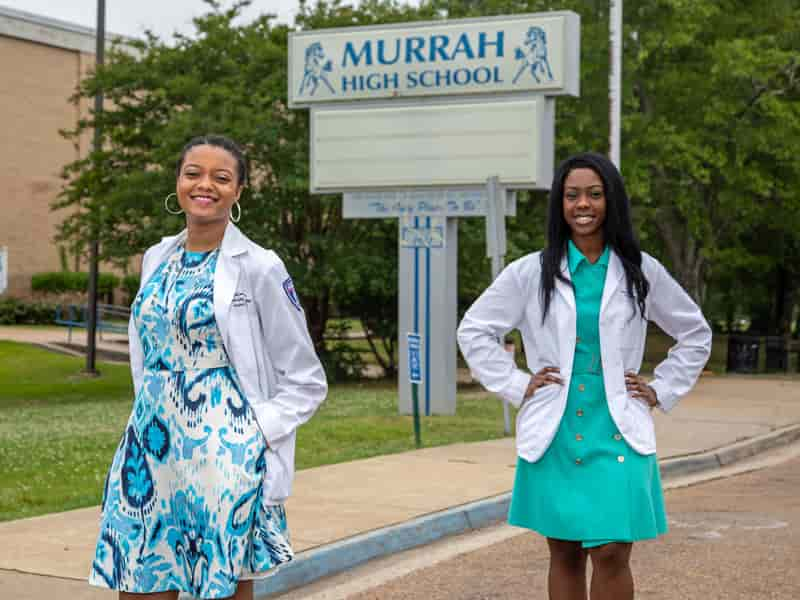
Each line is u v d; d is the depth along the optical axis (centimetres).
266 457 446
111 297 4866
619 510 461
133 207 2319
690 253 3219
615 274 471
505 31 1720
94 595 643
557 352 475
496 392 486
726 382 2516
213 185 450
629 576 479
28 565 707
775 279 3984
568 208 472
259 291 446
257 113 2278
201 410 439
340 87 1811
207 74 2445
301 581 720
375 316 2589
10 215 4666
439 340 1741
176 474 439
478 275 2409
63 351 3225
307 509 905
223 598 446
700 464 1277
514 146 1722
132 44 2505
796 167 2870
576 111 2777
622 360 472
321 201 2297
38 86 4769
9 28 4619
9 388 2492
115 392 2438
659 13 2777
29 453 1276
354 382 2534
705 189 3178
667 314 489
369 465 1150
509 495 980
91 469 1155
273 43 2442
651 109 2925
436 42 1753
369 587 715
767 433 1527
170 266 454
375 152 1794
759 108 2909
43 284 4641
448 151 1753
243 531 437
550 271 473
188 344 442
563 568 492
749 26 3003
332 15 2525
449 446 1318
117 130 2473
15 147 4681
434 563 784
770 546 830
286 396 451
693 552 809
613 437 468
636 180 2698
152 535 440
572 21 1700
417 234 1759
